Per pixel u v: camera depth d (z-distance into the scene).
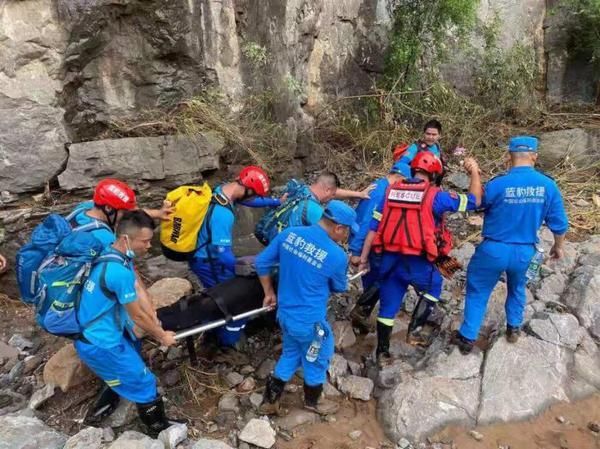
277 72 6.56
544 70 9.22
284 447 3.49
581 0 8.42
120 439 3.24
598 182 6.96
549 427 3.67
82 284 3.06
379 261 4.04
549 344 4.21
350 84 7.94
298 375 4.15
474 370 4.02
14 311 4.91
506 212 3.85
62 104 5.07
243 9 6.10
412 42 7.61
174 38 5.54
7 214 4.82
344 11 7.58
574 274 5.15
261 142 6.16
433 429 3.57
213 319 3.69
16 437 3.27
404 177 4.36
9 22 4.63
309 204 4.02
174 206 3.94
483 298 4.09
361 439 3.58
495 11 8.47
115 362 3.11
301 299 3.36
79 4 4.90
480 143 7.88
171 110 5.73
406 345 4.48
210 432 3.59
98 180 5.12
